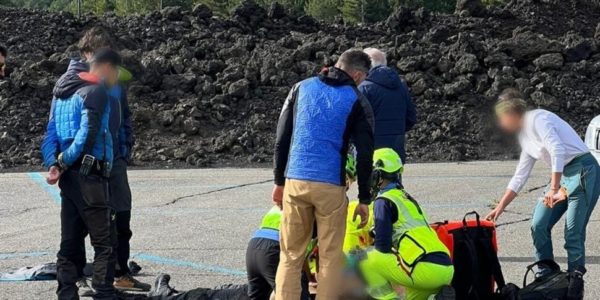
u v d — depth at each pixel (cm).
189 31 2266
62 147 654
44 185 1395
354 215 581
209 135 1794
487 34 2402
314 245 612
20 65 1988
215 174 1521
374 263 600
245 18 2408
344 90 572
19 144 1727
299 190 566
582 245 688
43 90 1878
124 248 736
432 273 591
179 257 880
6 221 1100
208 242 953
